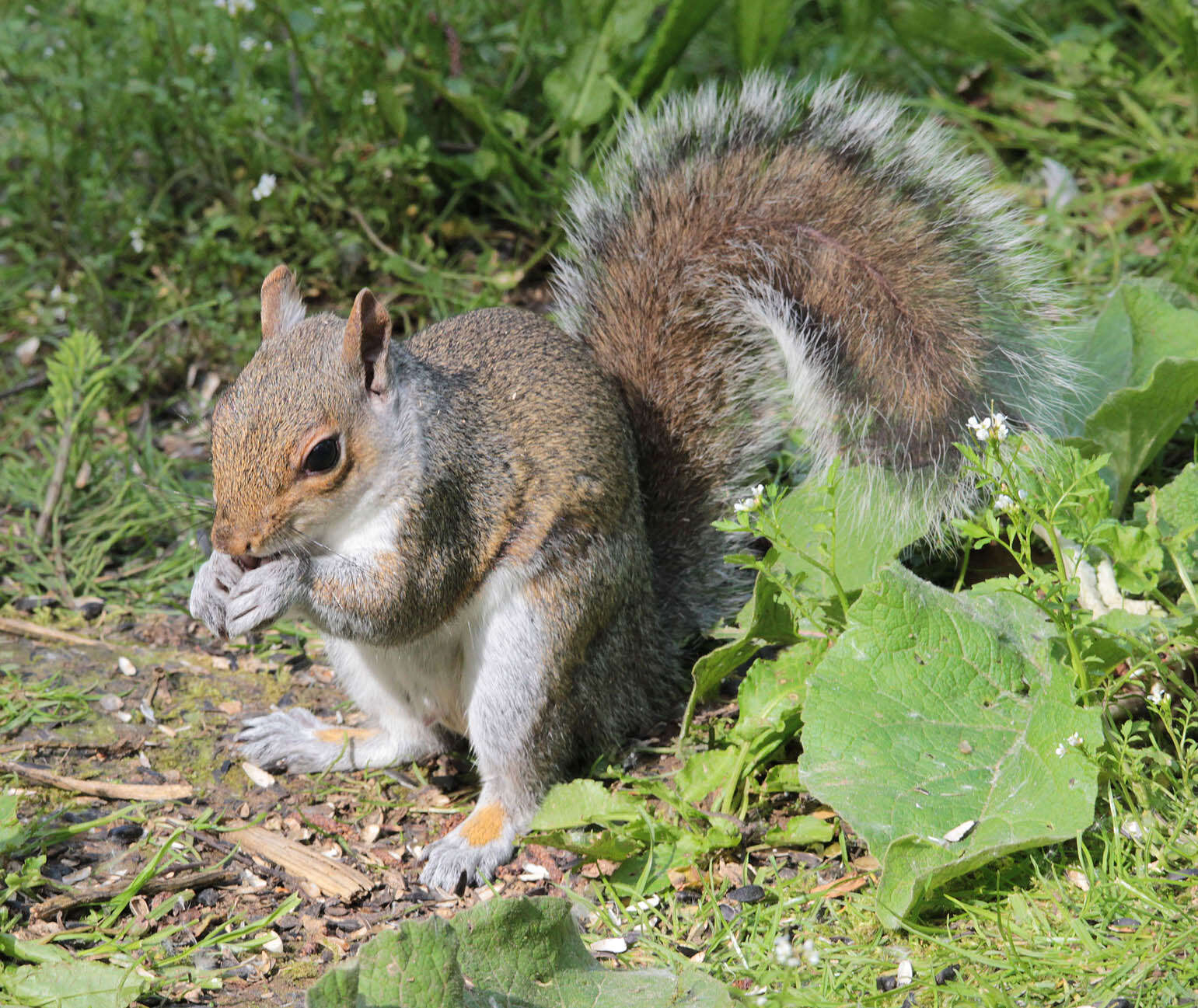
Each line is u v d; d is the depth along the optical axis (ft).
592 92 38.47
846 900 22.02
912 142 28.55
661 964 21.27
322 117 38.58
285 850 24.31
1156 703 22.47
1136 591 24.91
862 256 27.37
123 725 27.50
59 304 38.93
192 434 36.19
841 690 22.43
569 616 25.16
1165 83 42.06
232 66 42.60
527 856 24.43
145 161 42.63
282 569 23.72
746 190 28.68
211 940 22.00
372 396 23.59
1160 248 37.40
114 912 22.36
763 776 24.93
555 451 25.29
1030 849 21.53
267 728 27.07
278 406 22.80
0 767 25.44
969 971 20.13
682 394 28.68
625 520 26.32
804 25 46.57
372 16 38.65
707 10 37.86
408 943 18.37
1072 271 36.52
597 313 29.32
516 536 24.97
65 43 42.93
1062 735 21.72
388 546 23.84
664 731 27.40
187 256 38.83
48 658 29.30
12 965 21.09
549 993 19.60
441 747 27.40
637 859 23.47
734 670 27.27
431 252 38.68
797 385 26.63
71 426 33.53
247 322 37.86
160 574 32.12
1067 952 20.16
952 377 26.25
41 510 33.06
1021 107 42.80
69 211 40.01
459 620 25.21
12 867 23.31
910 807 21.21
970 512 25.26
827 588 26.00
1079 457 24.53
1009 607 23.24
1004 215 27.71
